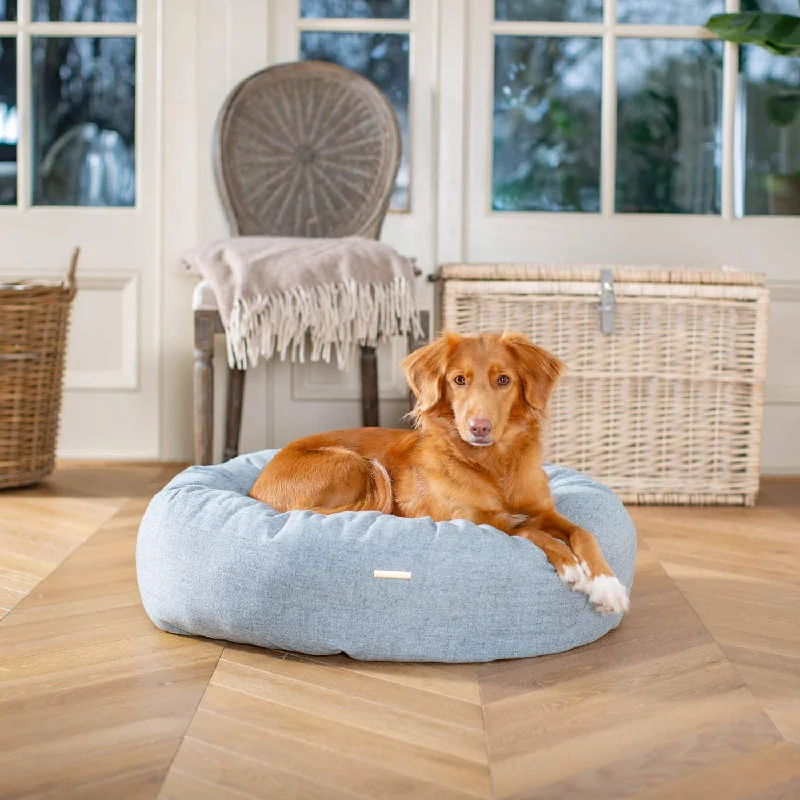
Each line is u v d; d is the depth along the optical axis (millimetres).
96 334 4086
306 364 4012
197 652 1893
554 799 1310
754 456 3447
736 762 1426
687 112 4035
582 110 4035
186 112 4016
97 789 1325
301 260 3258
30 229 4039
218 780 1354
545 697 1674
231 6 3916
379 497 2346
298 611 1825
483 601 1817
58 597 2240
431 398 2215
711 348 3412
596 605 1899
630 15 3990
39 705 1618
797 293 4043
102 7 4004
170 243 4047
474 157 4016
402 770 1391
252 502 2064
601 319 3359
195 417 3320
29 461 3484
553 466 2744
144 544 2041
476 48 3980
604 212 4047
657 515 3287
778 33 3676
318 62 3805
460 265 3406
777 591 2359
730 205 4055
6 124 4031
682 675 1785
